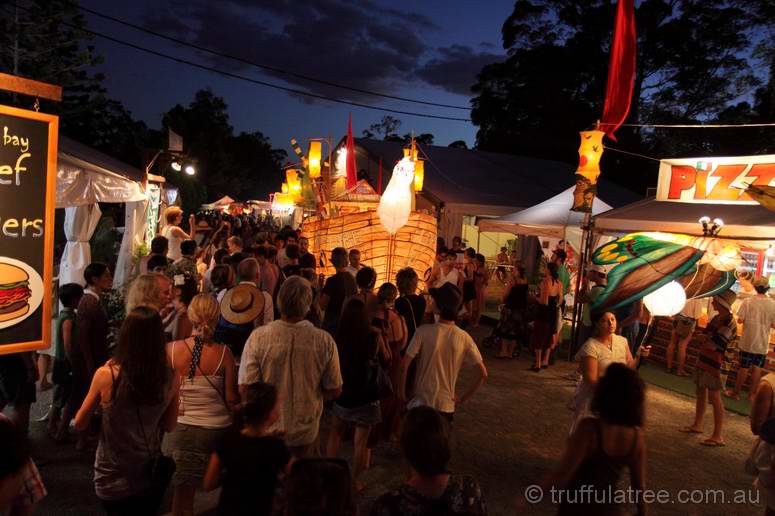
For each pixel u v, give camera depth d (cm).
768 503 347
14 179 381
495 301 1692
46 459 497
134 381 293
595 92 3653
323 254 1058
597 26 3584
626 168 3575
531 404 779
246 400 263
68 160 792
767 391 370
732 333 670
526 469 566
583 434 284
